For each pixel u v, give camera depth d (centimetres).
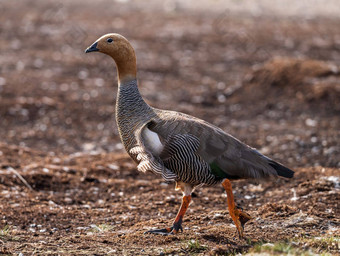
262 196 1083
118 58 846
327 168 1218
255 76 1933
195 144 765
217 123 1639
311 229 844
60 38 2508
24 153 1356
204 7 3350
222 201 1052
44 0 3428
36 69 2070
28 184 1118
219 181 800
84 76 2033
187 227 865
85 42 2442
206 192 1110
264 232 823
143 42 2500
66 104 1742
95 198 1084
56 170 1216
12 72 2012
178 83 1994
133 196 1090
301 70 1891
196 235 799
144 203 1036
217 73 2105
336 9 3369
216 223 886
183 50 2408
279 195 1066
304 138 1488
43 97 1778
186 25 2848
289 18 3091
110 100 1805
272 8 3353
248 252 717
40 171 1188
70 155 1393
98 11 3150
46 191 1107
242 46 2473
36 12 3036
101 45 842
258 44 2502
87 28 2688
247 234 812
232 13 3180
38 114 1666
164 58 2284
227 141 789
